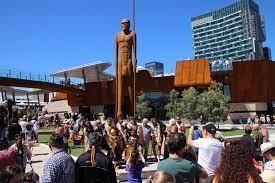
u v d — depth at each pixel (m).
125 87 43.41
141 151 16.30
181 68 67.06
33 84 62.09
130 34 43.50
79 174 6.39
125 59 43.16
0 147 8.37
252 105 62.94
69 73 86.69
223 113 46.75
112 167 6.49
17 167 3.95
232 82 64.19
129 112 43.31
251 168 4.57
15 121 12.81
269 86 62.72
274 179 5.42
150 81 69.31
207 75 64.75
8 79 56.91
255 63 62.94
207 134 7.80
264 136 12.56
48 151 22.39
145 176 14.24
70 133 25.86
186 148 6.10
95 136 6.45
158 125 16.72
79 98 78.81
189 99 48.03
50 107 87.12
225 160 4.63
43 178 6.13
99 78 88.00
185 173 5.64
